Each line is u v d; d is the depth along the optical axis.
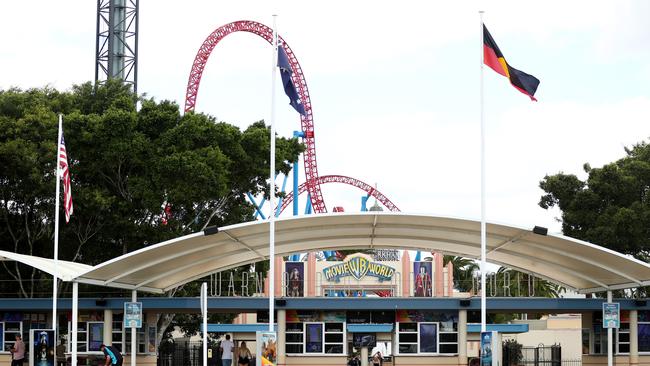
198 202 80.38
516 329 70.44
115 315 60.81
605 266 55.44
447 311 60.31
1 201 77.19
